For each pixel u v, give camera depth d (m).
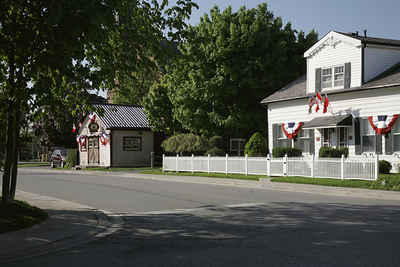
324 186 17.95
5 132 10.95
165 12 10.93
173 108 34.59
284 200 14.32
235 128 32.09
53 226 9.33
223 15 31.59
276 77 31.17
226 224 9.77
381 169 20.58
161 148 41.84
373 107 22.78
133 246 7.66
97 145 41.44
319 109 25.62
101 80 10.53
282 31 32.84
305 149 26.64
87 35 8.17
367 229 8.78
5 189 10.41
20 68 9.47
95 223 9.84
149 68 11.10
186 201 14.41
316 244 7.43
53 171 37.72
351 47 23.98
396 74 22.52
